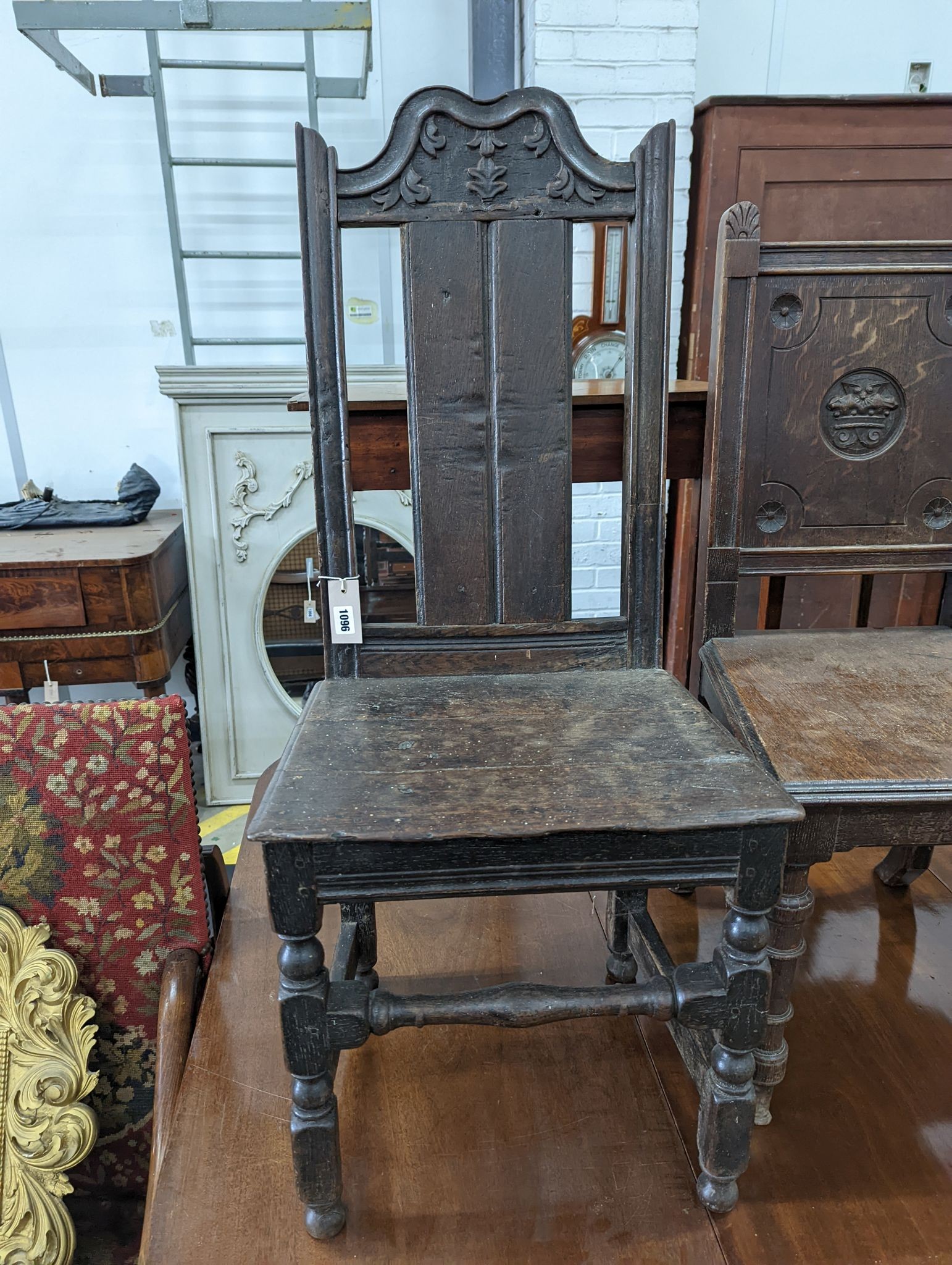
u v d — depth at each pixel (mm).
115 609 1576
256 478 1790
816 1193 751
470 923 1122
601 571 1880
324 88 1773
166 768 886
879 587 2023
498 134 868
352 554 931
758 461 1014
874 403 1005
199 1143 791
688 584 1875
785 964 767
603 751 714
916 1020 975
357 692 876
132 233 1875
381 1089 866
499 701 841
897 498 1040
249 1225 715
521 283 897
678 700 834
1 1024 887
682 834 611
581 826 594
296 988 631
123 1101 1001
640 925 893
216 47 1766
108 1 1420
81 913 917
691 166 1723
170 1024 888
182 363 1985
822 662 958
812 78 1880
